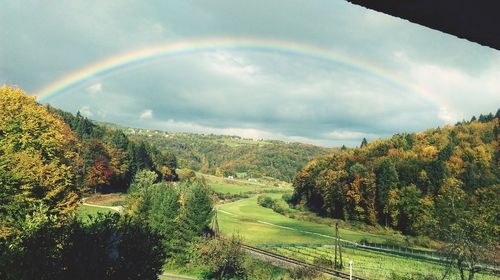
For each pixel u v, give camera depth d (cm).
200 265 5928
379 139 13975
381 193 10725
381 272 5338
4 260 1323
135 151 14888
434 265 5984
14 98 3073
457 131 12756
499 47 391
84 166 11650
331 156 14588
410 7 323
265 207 15612
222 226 10406
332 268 5556
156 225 6034
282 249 7419
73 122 14388
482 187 8706
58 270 1379
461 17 339
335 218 12650
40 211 1647
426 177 10169
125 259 1549
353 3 324
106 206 10238
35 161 2805
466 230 3422
